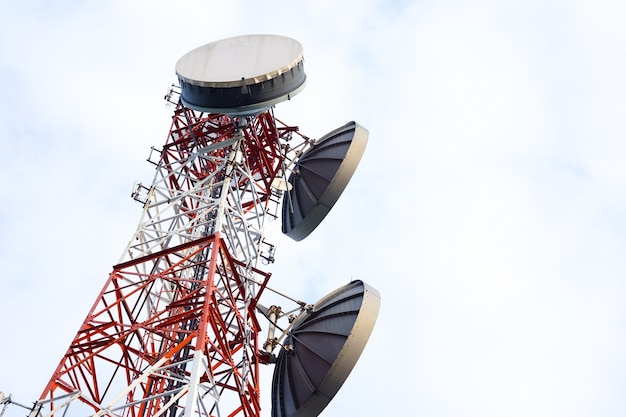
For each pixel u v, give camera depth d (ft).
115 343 91.20
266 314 112.47
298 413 103.71
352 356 101.45
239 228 114.01
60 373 86.48
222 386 94.02
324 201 129.59
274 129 130.00
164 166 120.47
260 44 121.70
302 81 117.80
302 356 108.06
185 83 114.73
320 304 113.50
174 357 98.53
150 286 101.04
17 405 80.43
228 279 99.45
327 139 139.54
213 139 126.31
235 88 111.65
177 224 113.39
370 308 104.01
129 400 92.89
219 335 90.43
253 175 125.59
